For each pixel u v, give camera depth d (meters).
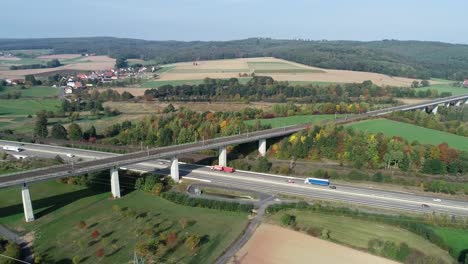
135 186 162.88
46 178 136.88
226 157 199.50
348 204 147.50
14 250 109.62
